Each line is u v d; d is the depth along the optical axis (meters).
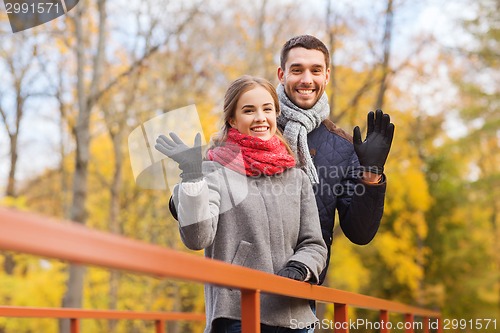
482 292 32.66
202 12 21.94
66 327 17.33
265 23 22.58
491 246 34.97
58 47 21.17
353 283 25.39
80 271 17.03
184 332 29.88
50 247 1.72
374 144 4.57
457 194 33.34
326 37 21.08
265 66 22.47
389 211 25.00
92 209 28.75
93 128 24.86
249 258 3.92
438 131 26.69
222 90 22.53
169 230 25.59
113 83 18.44
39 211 32.84
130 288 25.36
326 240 4.88
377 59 20.78
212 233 3.68
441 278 33.12
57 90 23.59
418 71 23.23
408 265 27.00
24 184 32.06
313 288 3.98
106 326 23.84
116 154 24.02
